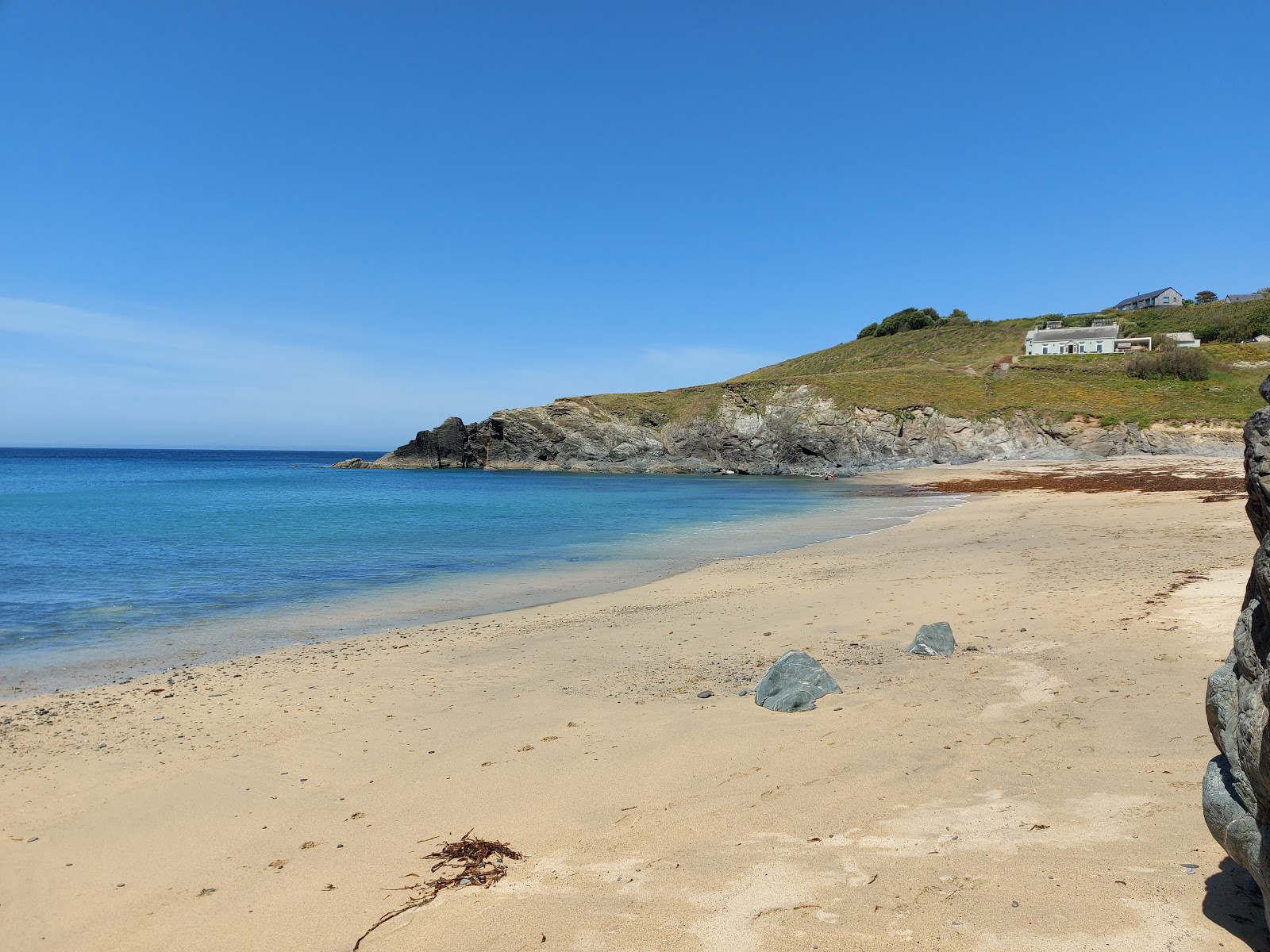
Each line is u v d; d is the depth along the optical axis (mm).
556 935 3789
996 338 109062
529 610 13867
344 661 10344
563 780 5883
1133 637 9141
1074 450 66250
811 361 125750
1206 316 102875
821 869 4277
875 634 10523
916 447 71188
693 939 3666
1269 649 2900
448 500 45312
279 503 43156
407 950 3756
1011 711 6879
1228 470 46969
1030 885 3955
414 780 6039
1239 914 3547
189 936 4039
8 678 9836
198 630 12602
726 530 27609
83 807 5758
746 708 7523
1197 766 5359
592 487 58344
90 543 24297
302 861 4801
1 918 4305
